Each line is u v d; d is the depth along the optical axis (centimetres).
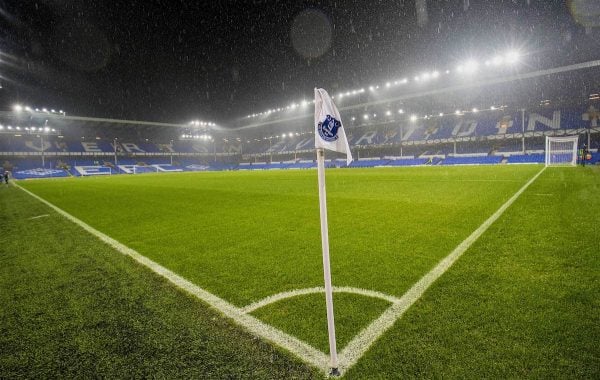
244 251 438
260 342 219
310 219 650
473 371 181
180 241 508
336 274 338
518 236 456
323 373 186
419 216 629
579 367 182
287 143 6525
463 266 345
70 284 340
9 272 386
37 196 1388
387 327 229
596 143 3453
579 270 323
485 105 4253
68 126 5247
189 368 195
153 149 6325
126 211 855
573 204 694
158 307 278
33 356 213
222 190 1388
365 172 2598
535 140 3800
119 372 194
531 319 232
